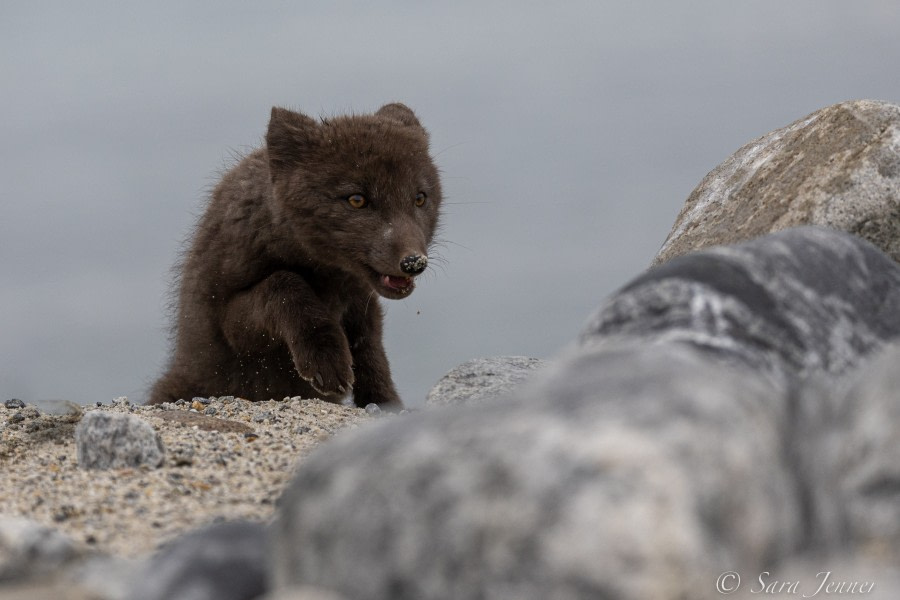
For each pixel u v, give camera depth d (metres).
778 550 6.20
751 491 6.19
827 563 6.30
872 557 6.59
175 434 14.52
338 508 6.53
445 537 6.11
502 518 5.99
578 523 5.80
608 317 9.34
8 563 8.41
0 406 17.27
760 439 6.49
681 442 6.12
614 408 6.43
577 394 6.75
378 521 6.34
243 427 15.57
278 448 13.75
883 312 9.93
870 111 17.36
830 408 7.59
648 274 9.60
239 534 8.12
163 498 11.34
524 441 6.29
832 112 18.06
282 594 6.44
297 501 6.80
